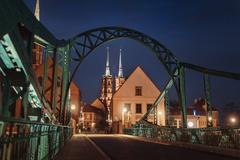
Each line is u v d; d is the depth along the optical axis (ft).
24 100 25.72
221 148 53.88
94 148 66.69
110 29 98.27
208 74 66.64
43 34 31.83
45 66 44.06
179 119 208.54
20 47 22.62
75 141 97.81
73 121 190.70
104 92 495.82
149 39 100.63
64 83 70.38
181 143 77.46
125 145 80.89
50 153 36.06
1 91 25.61
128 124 195.93
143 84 204.13
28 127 19.95
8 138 14.38
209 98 65.36
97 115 348.18
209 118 64.44
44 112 39.34
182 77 89.92
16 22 19.11
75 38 88.28
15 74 25.32
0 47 22.04
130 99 201.77
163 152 58.90
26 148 19.67
